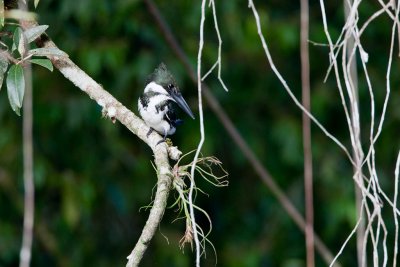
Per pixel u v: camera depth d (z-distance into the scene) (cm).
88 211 1234
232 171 1408
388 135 1337
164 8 1262
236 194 1412
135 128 605
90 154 1273
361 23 1342
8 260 1260
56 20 1205
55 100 1234
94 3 1171
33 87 1220
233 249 1379
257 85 1380
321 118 1355
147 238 535
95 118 1239
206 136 1301
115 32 1209
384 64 1367
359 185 524
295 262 1297
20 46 573
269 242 1378
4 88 1209
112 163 1292
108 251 1339
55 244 1283
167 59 1238
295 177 1374
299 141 1334
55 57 623
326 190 1340
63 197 1227
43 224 1286
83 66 1188
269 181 1027
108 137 1269
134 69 1223
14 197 1240
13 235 1264
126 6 1195
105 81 1247
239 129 1363
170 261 1334
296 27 1318
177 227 1357
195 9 1258
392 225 1320
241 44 1299
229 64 1366
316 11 1359
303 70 493
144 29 1234
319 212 1365
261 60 1378
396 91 1348
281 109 1380
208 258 1380
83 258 1307
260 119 1380
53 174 1238
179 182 568
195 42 1271
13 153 1231
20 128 1237
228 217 1411
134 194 1314
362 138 1337
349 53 541
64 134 1260
